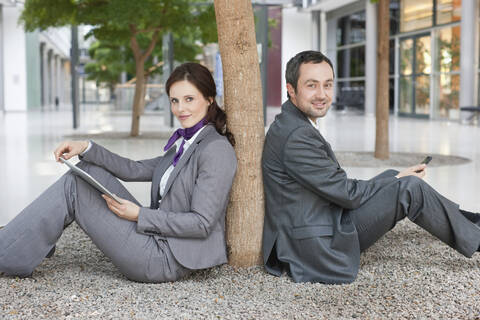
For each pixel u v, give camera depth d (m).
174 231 2.85
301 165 2.96
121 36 12.95
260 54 14.27
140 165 3.30
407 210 3.01
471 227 3.08
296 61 3.02
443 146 11.14
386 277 3.14
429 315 2.58
